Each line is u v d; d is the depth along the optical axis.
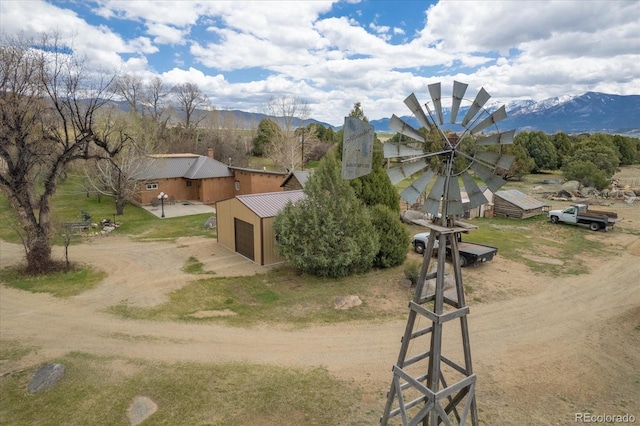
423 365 11.84
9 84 19.05
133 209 37.44
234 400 10.04
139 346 12.99
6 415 9.48
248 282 18.97
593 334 13.92
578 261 22.33
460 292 7.43
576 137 77.38
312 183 19.28
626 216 34.25
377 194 22.14
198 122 76.50
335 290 17.80
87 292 17.75
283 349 12.80
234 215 23.83
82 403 9.91
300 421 9.28
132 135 35.91
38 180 33.03
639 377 11.25
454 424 9.40
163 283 18.86
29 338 13.54
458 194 7.21
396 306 16.19
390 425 9.16
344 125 8.11
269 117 66.56
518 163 55.06
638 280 19.28
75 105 21.03
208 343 13.20
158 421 9.27
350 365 11.84
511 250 24.44
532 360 12.16
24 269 20.06
